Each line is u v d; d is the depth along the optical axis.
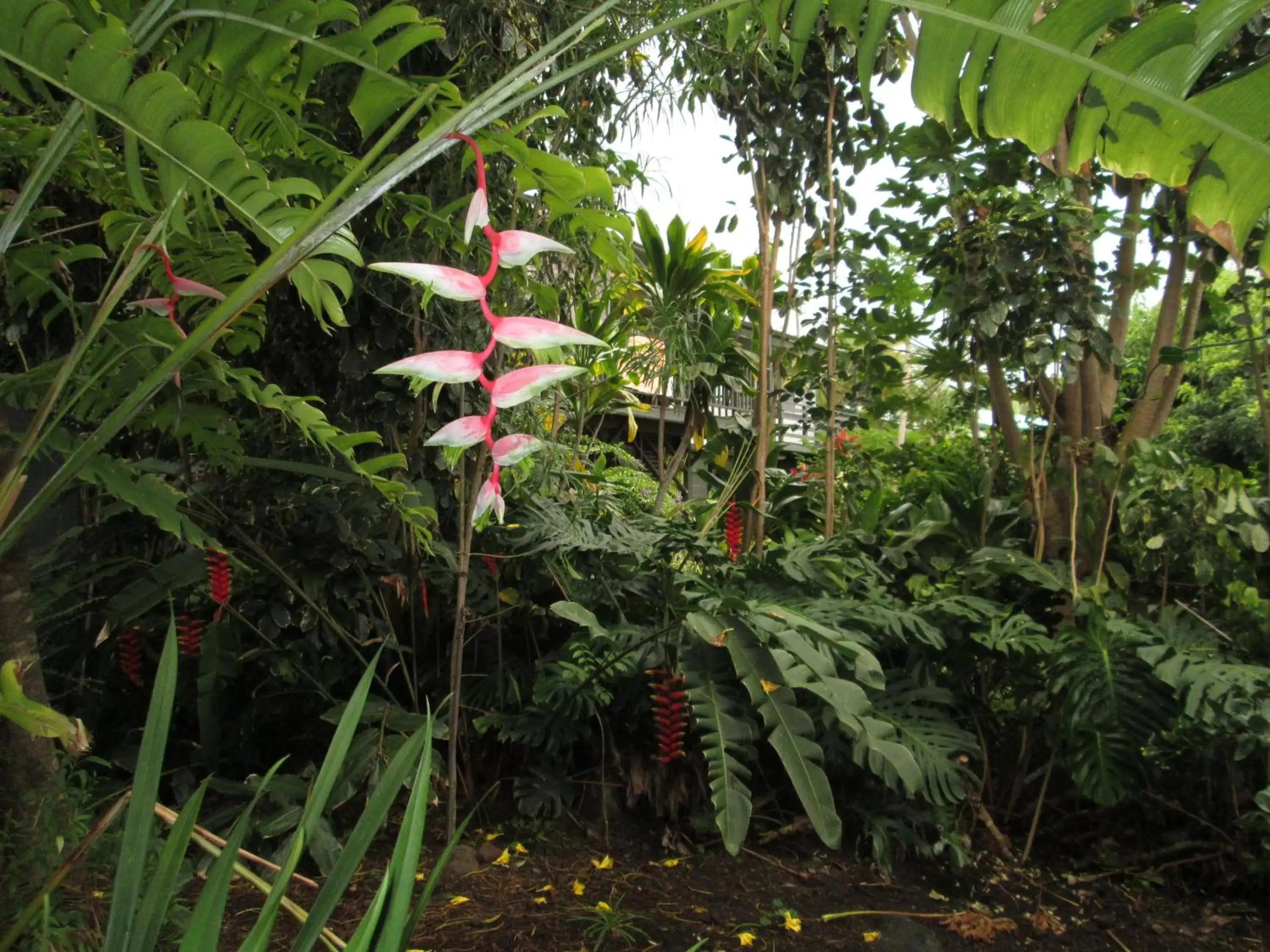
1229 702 2.24
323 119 2.54
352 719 1.13
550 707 2.74
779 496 3.90
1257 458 5.55
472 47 2.50
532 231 2.60
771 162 3.40
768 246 3.49
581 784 2.85
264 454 2.91
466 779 2.87
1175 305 3.23
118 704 3.03
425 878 2.38
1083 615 2.73
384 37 2.46
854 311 3.58
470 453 2.61
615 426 6.19
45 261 1.96
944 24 1.28
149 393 1.26
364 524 2.76
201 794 1.05
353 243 1.64
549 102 2.77
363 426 2.91
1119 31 2.76
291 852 1.00
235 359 2.80
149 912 0.99
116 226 1.94
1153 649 2.44
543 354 2.39
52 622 2.94
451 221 2.34
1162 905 2.42
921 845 2.55
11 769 1.55
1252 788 2.63
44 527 3.56
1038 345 2.89
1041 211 2.85
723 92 3.24
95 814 2.28
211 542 1.97
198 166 1.33
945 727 2.66
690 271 4.09
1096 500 3.05
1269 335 3.14
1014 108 1.28
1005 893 2.47
